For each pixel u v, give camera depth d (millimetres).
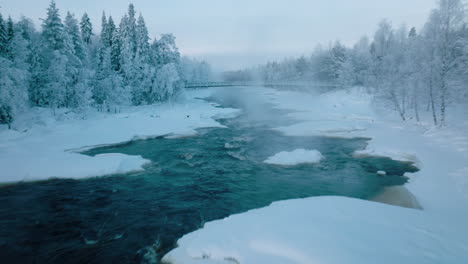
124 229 10594
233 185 15359
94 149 22938
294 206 10148
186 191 14562
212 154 22016
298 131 29859
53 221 11242
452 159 17094
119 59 46875
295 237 7516
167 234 10172
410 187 13867
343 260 6293
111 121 31891
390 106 33688
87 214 11891
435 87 25719
